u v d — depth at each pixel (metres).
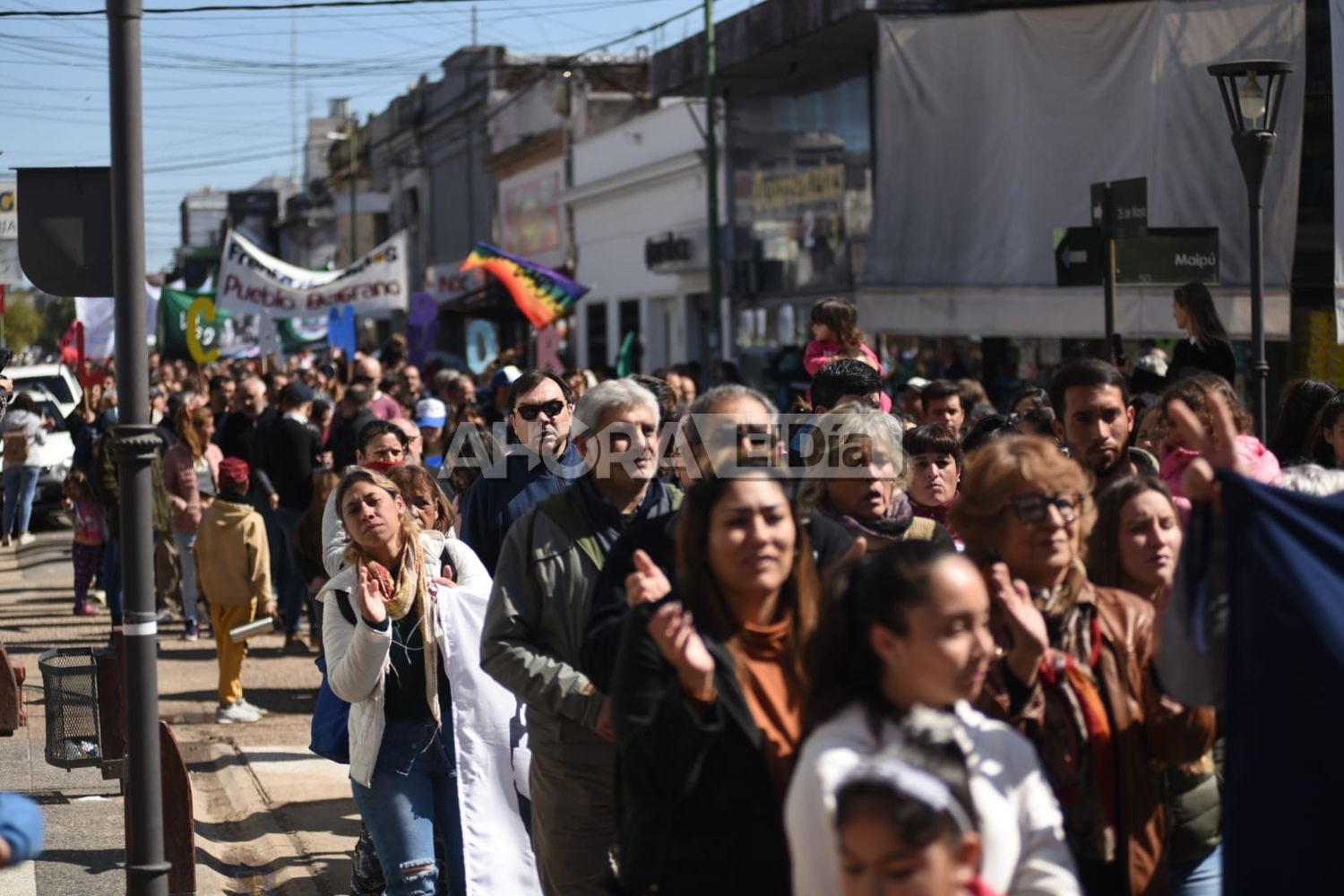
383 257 26.55
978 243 17.75
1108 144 16.67
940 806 3.28
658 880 4.23
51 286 6.54
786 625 4.43
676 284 38.53
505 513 7.57
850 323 10.44
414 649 6.66
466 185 58.50
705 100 32.72
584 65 44.97
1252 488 4.16
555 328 28.14
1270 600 4.05
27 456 24.89
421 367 31.53
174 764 7.41
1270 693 4.02
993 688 4.44
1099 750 4.46
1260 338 11.26
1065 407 6.80
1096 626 4.64
